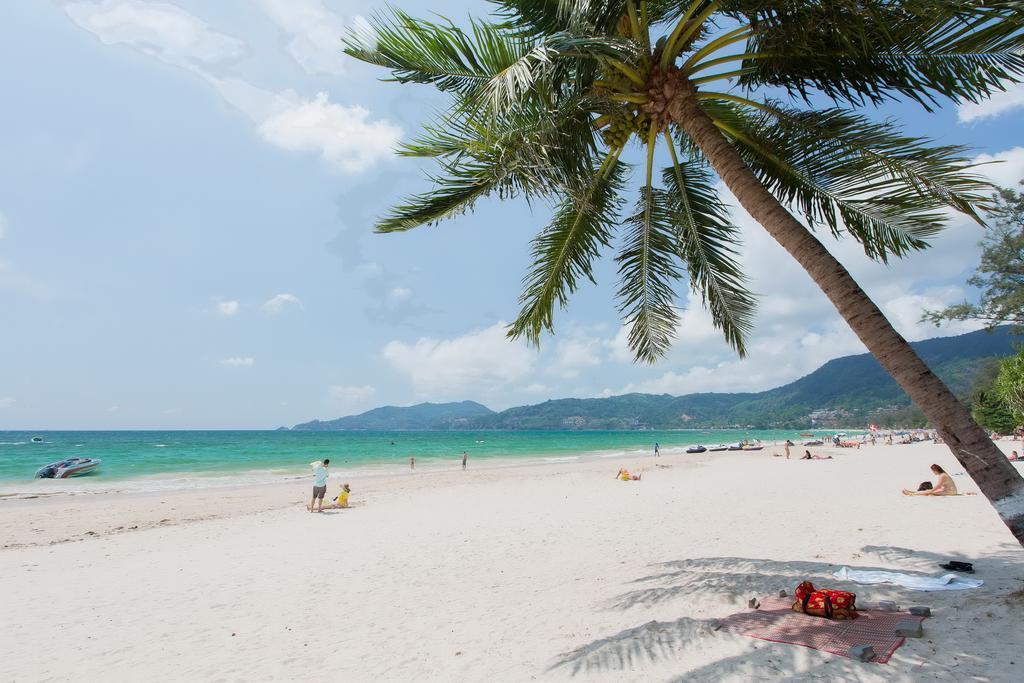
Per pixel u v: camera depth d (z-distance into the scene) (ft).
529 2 18.11
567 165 17.76
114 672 15.51
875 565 21.75
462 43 16.70
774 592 18.54
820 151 18.19
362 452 184.03
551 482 72.18
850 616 14.78
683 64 17.60
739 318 24.59
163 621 19.99
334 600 22.03
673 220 25.04
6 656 16.87
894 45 15.67
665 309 25.71
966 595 16.22
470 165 18.52
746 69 17.71
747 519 35.73
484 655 15.34
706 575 21.71
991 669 10.86
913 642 12.61
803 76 18.01
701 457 129.70
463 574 25.38
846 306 14.06
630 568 24.47
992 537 25.62
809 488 52.70
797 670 11.83
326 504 53.36
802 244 14.84
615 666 13.37
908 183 16.17
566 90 16.56
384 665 15.16
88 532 39.83
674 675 12.42
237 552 32.09
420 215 21.08
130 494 66.64
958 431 12.76
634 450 192.75
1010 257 76.95
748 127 21.16
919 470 70.74
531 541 32.37
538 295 25.38
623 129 18.21
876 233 18.47
